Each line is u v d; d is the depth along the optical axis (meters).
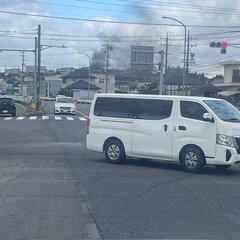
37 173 13.12
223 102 14.38
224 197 10.17
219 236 7.20
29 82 125.88
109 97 15.48
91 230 7.44
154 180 12.23
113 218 8.21
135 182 11.86
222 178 12.77
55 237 7.03
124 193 10.43
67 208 8.93
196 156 13.51
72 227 7.60
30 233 7.22
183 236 7.16
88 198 9.86
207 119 13.40
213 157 13.32
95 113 15.66
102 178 12.40
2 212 8.55
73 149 19.23
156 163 15.53
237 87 78.94
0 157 16.69
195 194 10.45
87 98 102.06
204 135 13.42
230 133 13.20
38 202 9.41
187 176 13.01
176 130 13.89
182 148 13.80
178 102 14.03
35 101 52.03
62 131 28.09
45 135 25.41
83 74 119.50
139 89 101.38
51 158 16.47
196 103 13.76
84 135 25.62
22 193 10.31
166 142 14.09
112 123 15.23
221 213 8.70
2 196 9.98
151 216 8.38
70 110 48.78
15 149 19.14
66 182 11.73
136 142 14.73
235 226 7.79
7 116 44.59
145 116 14.60
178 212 8.72
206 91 81.25
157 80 98.81
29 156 16.98
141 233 7.30
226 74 82.06
